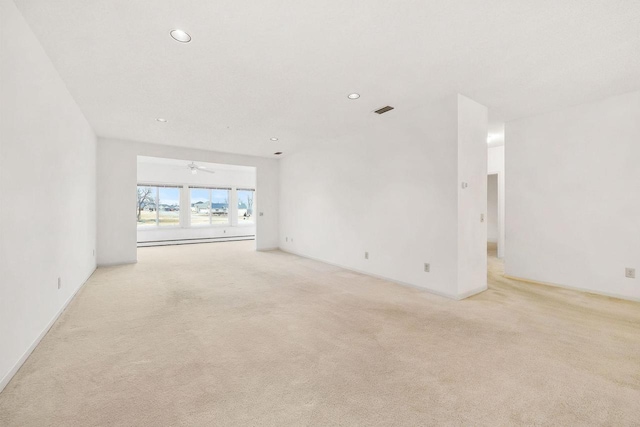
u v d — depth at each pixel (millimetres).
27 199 2162
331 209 5785
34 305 2279
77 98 3564
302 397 1700
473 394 1719
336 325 2764
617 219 3547
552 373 1938
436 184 3711
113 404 1631
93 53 2568
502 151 6328
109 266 5574
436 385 1811
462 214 3543
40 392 1729
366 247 4895
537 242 4266
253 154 7336
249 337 2506
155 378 1889
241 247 8477
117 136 5488
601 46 2434
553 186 4090
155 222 9391
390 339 2461
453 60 2689
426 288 3877
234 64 2771
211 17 2090
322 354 2209
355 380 1870
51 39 2354
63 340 2426
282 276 4785
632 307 3217
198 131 5145
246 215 11367
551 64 2752
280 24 2172
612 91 3400
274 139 5754
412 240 4059
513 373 1940
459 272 3518
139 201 9180
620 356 2156
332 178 5742
